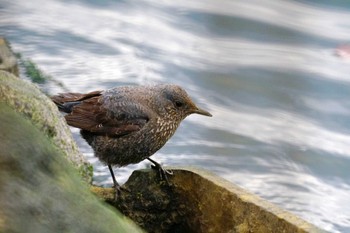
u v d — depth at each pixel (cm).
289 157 1403
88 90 1495
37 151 509
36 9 1997
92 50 1758
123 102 802
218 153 1361
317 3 2483
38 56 1650
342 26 2305
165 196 726
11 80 694
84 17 2006
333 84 1853
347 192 1280
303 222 627
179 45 1961
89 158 1106
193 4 2289
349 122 1639
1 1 2016
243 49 2034
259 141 1455
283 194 1236
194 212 712
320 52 2084
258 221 650
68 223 482
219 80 1784
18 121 521
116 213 561
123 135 794
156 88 815
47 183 496
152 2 2239
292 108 1691
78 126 803
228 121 1548
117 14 2089
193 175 711
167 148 1327
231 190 680
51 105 724
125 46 1833
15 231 440
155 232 731
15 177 477
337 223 1144
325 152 1448
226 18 2242
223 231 684
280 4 2428
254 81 1819
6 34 1778
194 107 823
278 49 2070
